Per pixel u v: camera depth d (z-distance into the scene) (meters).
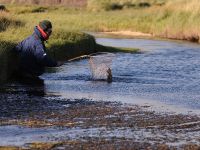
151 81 44.72
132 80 45.03
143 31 103.12
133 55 61.94
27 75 43.59
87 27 106.56
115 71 49.50
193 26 88.19
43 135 27.33
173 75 48.09
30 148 25.09
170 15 106.44
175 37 90.88
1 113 31.69
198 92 40.16
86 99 36.69
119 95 38.56
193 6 97.56
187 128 29.12
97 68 44.69
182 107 34.69
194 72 50.12
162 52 66.19
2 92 38.28
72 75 46.53
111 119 30.80
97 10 145.75
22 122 29.70
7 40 47.47
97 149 25.14
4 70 41.22
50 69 49.69
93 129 28.61
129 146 25.67
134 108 34.00
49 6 151.25
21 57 43.34
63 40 56.06
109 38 88.19
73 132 27.94
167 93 39.59
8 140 26.33
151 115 32.03
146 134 27.81
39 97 36.97
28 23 69.94
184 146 25.78
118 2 151.88
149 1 155.00
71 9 146.50
